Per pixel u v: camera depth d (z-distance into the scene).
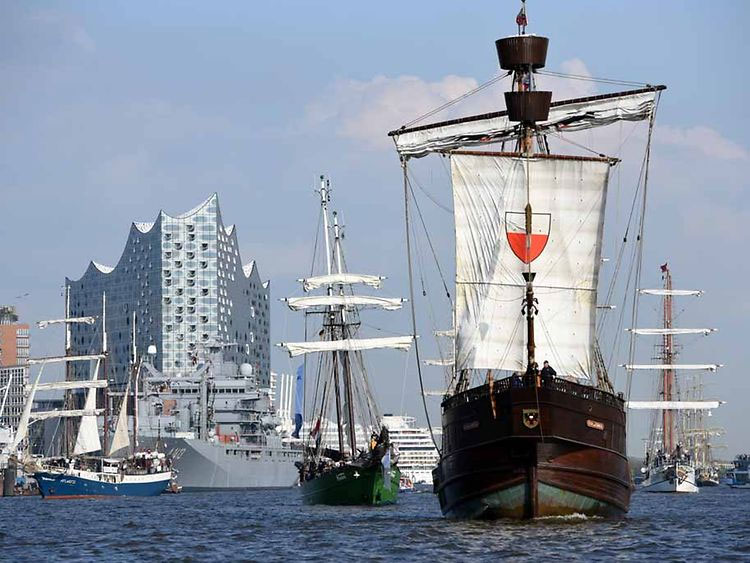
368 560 123.88
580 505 156.12
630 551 127.31
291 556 131.12
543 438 150.88
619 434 162.88
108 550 146.38
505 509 155.62
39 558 137.50
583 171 172.25
